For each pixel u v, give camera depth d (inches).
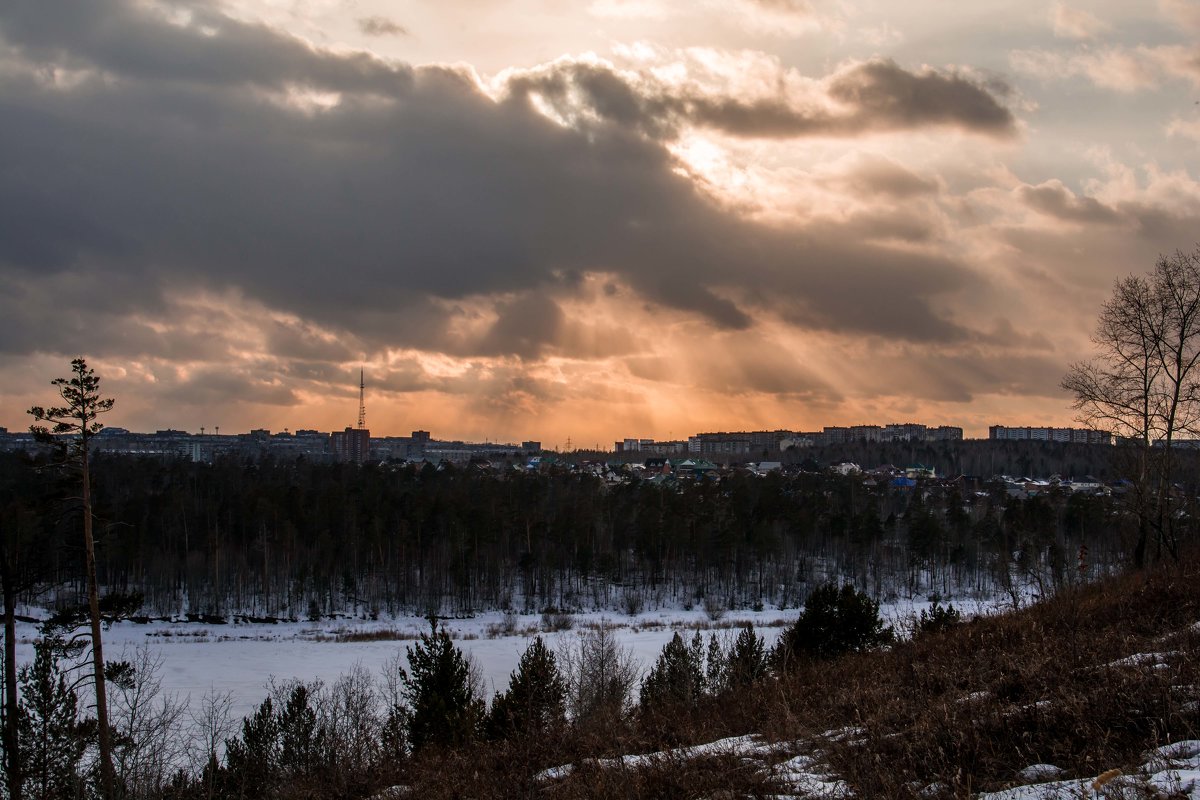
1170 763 276.4
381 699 1387.8
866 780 326.6
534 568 3230.8
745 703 586.2
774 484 3905.0
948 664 522.6
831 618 859.4
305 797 695.7
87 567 928.9
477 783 489.7
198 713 1407.5
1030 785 291.3
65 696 895.1
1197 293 1059.9
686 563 3270.2
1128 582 765.3
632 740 507.8
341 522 3139.8
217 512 3257.9
